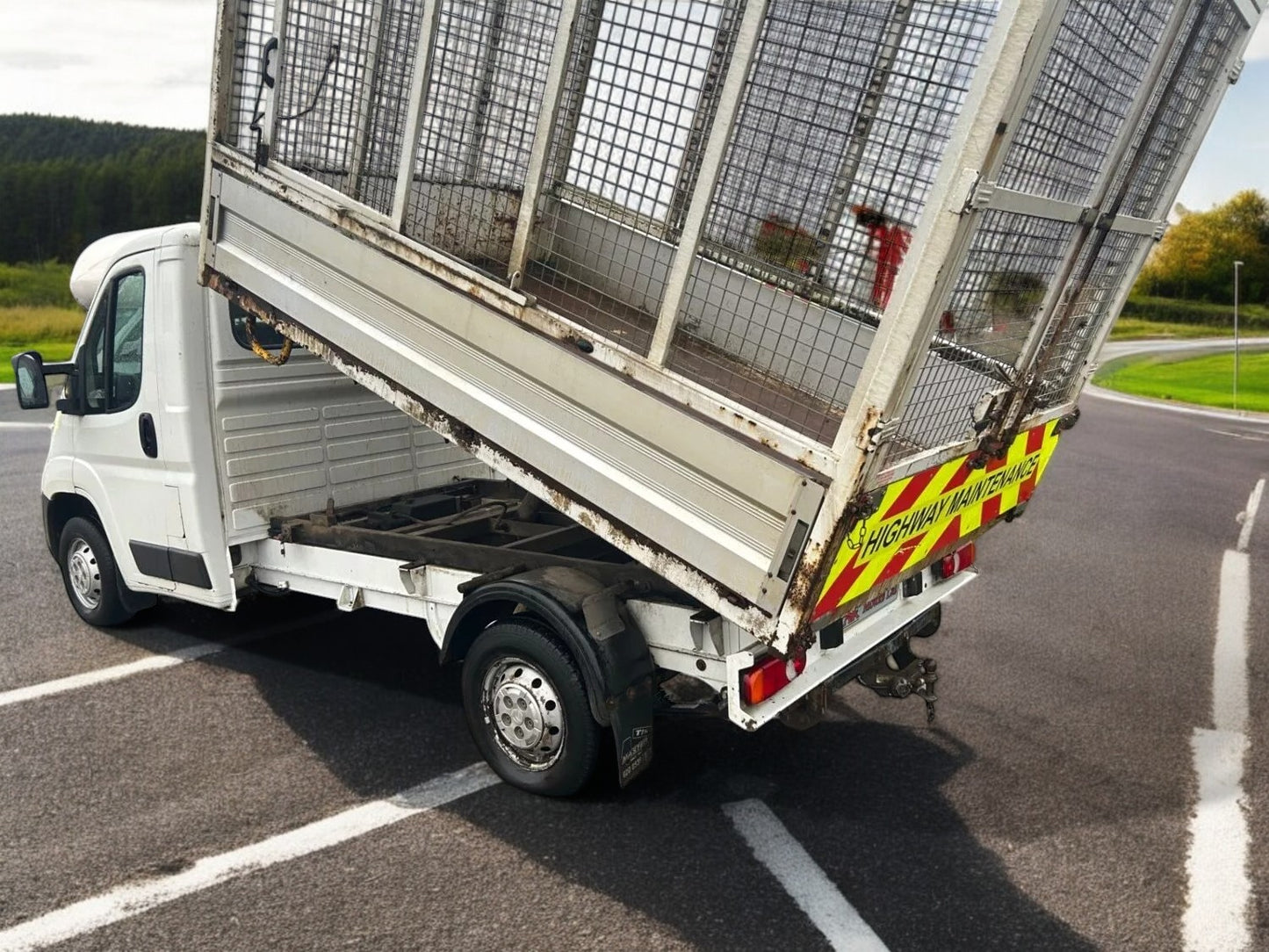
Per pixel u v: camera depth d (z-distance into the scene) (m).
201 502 5.21
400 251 4.23
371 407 5.89
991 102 2.82
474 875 3.82
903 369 3.04
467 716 4.48
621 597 4.18
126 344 5.45
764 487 3.37
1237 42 4.21
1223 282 104.88
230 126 4.84
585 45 3.73
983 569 8.40
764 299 3.72
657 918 3.59
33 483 10.30
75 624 6.33
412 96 4.07
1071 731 5.27
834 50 3.42
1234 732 5.31
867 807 4.40
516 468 4.05
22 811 4.21
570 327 3.77
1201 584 8.15
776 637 3.41
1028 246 3.54
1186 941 3.55
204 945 3.40
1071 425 4.82
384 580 4.95
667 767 4.71
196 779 4.48
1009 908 3.71
